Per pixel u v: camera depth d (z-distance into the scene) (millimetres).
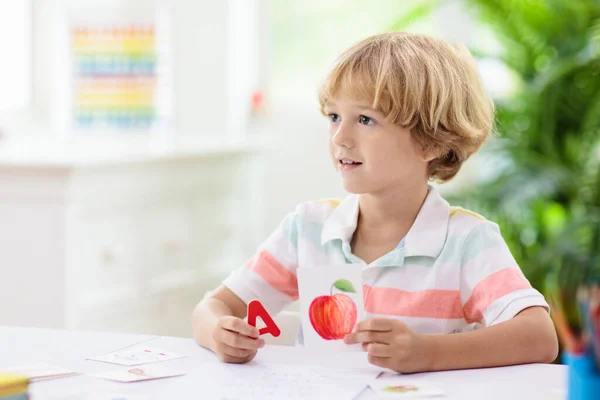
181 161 3066
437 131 1442
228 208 3434
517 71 3152
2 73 3426
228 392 1076
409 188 1462
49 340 1349
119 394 1062
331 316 1231
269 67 3736
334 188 3602
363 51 1433
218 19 3547
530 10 3074
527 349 1238
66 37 3404
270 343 1587
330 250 1519
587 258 2814
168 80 3475
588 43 3039
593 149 3080
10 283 2627
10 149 3070
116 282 2799
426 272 1430
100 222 2709
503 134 3098
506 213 3023
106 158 2639
